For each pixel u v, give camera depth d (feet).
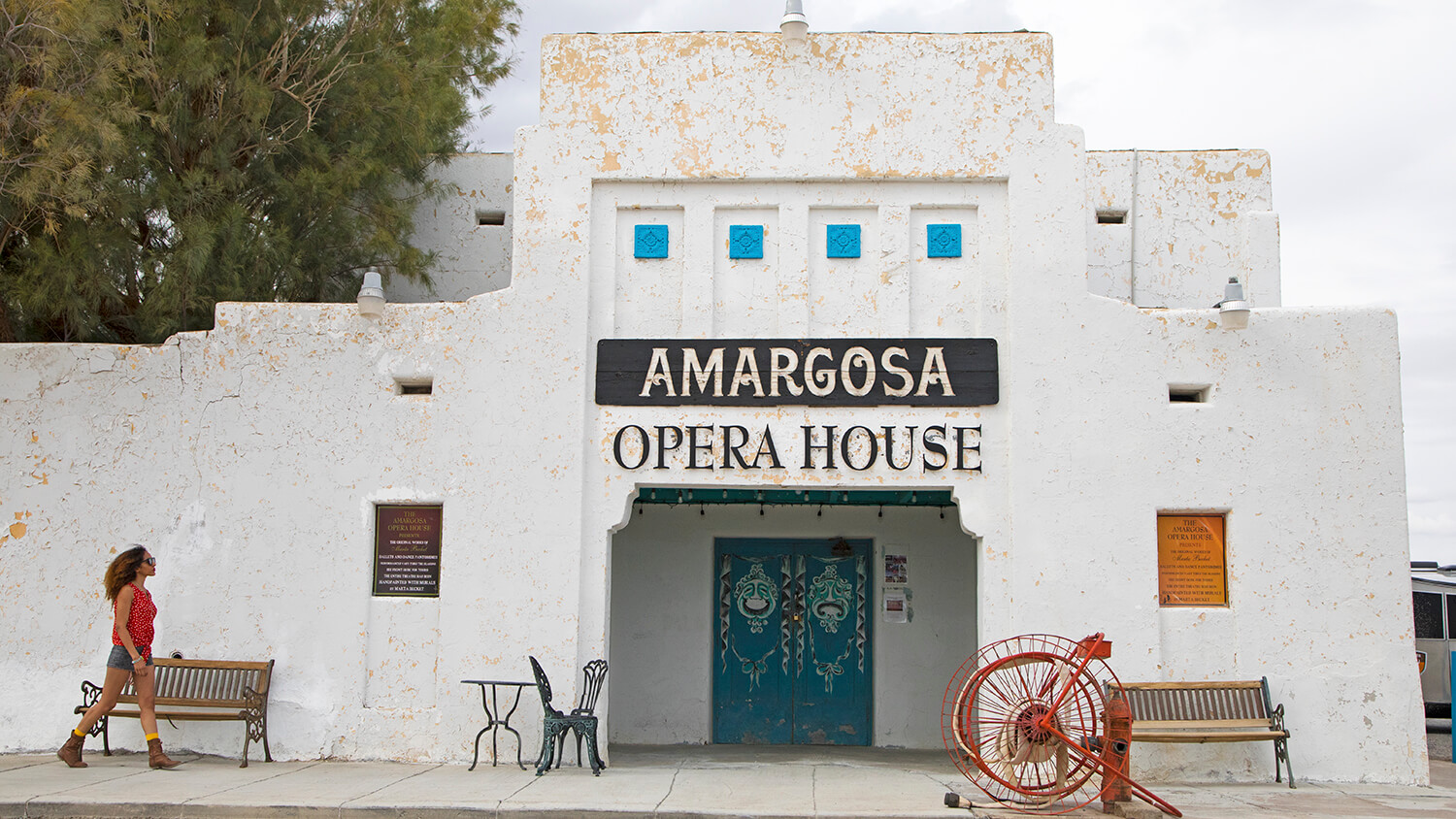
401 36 50.60
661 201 35.83
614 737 42.68
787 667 43.47
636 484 34.50
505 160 47.85
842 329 35.04
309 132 44.65
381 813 26.23
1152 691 32.42
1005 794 29.35
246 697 32.73
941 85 35.45
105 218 39.34
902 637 42.93
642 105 35.86
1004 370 34.53
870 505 42.11
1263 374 33.86
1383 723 32.40
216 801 26.55
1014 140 35.09
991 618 33.35
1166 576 33.58
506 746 33.35
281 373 35.35
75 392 35.45
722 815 26.18
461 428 34.78
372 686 33.99
